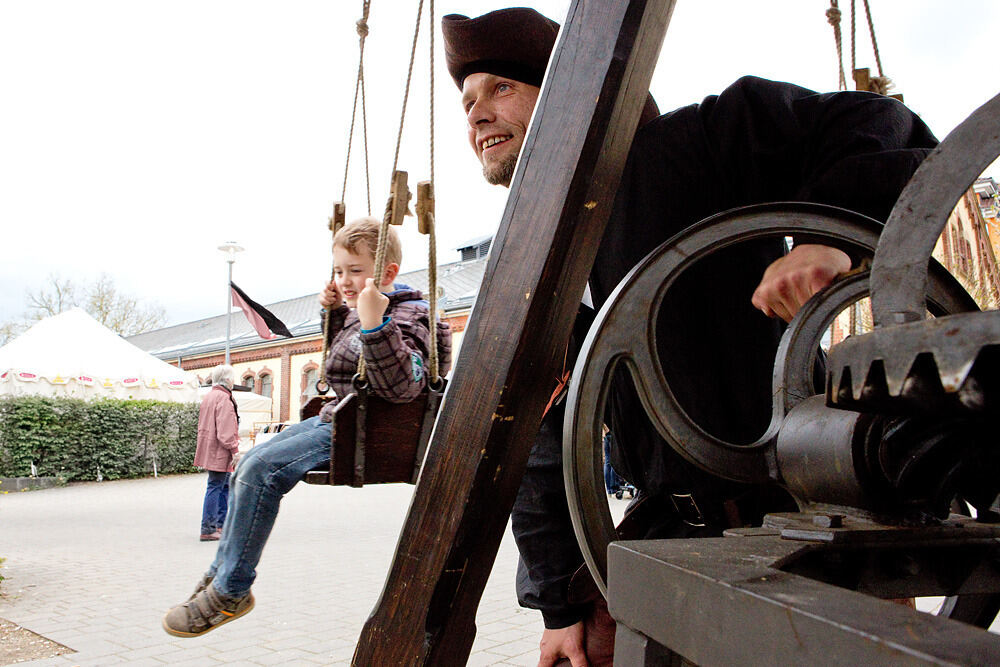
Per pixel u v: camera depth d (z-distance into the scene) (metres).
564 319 0.92
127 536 8.09
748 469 0.91
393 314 2.60
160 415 16.97
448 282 33.84
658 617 0.55
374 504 11.56
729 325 1.36
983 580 0.69
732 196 1.36
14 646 3.96
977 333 0.36
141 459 16.59
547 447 1.61
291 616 4.60
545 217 0.87
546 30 1.65
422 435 2.28
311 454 2.42
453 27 1.67
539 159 0.89
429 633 0.96
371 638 1.01
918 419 0.61
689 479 1.31
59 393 15.67
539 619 4.52
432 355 2.26
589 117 0.84
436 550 0.94
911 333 0.39
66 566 6.26
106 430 15.83
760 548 0.59
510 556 6.75
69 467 15.05
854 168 1.03
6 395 14.52
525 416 0.92
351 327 2.69
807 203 0.97
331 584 5.52
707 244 0.96
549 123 0.88
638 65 0.86
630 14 0.83
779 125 1.24
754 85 1.29
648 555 0.57
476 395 0.92
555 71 0.89
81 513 10.22
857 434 0.64
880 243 0.50
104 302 40.03
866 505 0.64
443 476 0.94
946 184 0.49
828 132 1.17
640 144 1.41
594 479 0.87
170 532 8.40
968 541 0.65
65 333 17.03
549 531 1.60
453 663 0.98
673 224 1.38
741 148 1.30
